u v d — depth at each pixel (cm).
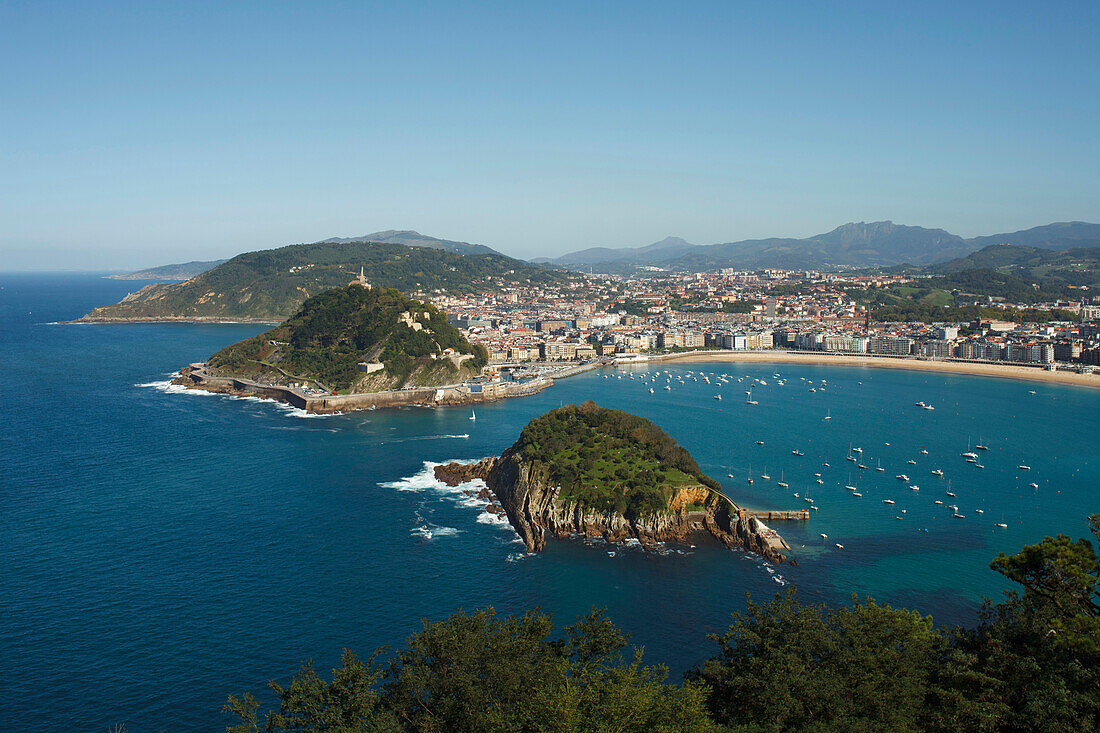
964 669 9788
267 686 14425
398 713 9800
